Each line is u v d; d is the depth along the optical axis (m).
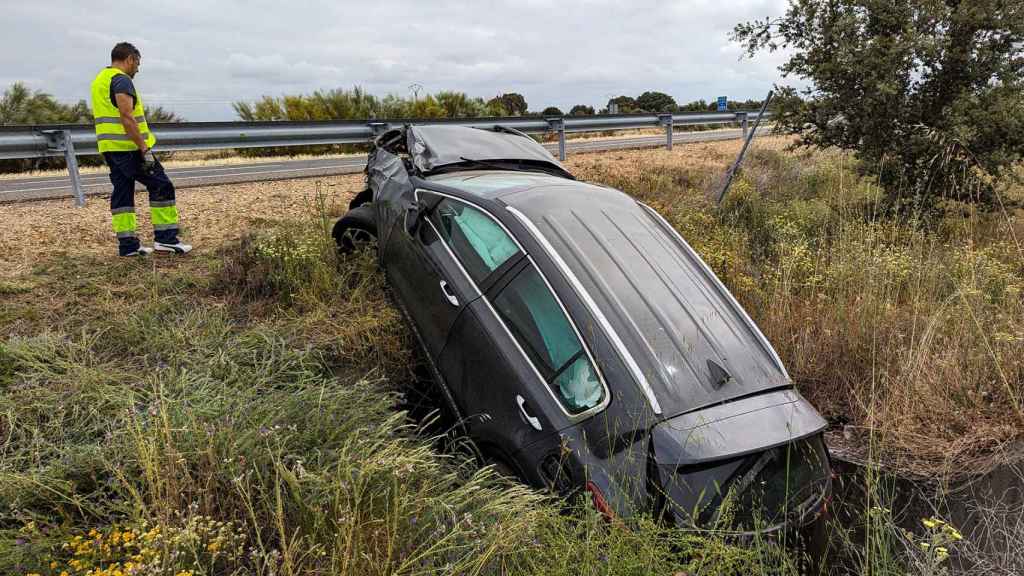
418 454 2.95
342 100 19.62
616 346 3.00
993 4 7.24
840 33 7.88
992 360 4.70
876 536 3.03
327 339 4.47
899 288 5.82
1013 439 4.26
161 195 5.45
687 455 2.71
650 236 3.84
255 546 2.52
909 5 7.72
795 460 2.95
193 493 2.59
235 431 2.95
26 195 7.77
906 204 7.74
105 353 3.93
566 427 2.97
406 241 4.31
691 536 2.52
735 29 8.76
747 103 27.66
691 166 11.80
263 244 5.37
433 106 20.94
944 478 3.97
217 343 4.11
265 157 14.38
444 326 3.75
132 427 2.77
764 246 7.51
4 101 15.62
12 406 3.15
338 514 2.51
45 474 2.66
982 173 7.61
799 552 2.88
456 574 2.43
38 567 2.20
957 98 7.68
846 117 8.39
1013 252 6.80
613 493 2.73
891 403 4.49
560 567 2.50
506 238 3.57
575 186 4.20
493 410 3.32
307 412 3.33
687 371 3.01
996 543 3.41
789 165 11.70
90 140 7.49
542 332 3.23
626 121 15.04
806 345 5.10
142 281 4.93
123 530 2.44
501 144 5.30
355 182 9.44
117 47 5.14
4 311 4.23
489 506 2.66
